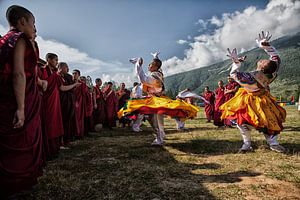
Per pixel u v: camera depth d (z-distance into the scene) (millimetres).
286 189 3246
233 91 10203
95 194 3184
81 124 7676
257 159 4676
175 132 9094
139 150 5680
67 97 6230
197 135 7977
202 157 4977
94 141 7176
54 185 3492
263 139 6656
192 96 6754
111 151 5645
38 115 3055
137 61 5973
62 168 4324
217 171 4023
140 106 5770
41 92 4102
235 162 4520
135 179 3701
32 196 3127
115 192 3236
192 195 3109
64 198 3074
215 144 6266
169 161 4684
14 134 2742
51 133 4871
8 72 2752
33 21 3086
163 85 6184
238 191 3191
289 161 4508
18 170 2752
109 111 10914
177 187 3371
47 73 5023
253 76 5176
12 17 2953
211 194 3123
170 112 5648
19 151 2771
